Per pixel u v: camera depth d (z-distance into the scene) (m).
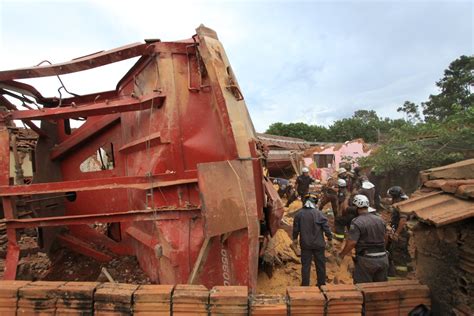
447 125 11.50
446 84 33.41
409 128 13.09
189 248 3.45
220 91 3.47
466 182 2.71
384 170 11.64
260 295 2.93
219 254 3.44
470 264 2.44
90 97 5.05
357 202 4.34
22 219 3.88
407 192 11.36
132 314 2.78
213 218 3.05
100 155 4.96
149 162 3.84
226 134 3.42
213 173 3.14
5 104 4.64
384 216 9.13
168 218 3.59
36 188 3.81
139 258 4.34
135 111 3.95
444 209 2.55
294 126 49.84
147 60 3.95
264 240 4.61
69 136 5.25
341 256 4.45
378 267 4.13
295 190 11.83
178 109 3.69
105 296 2.81
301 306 2.74
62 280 4.43
